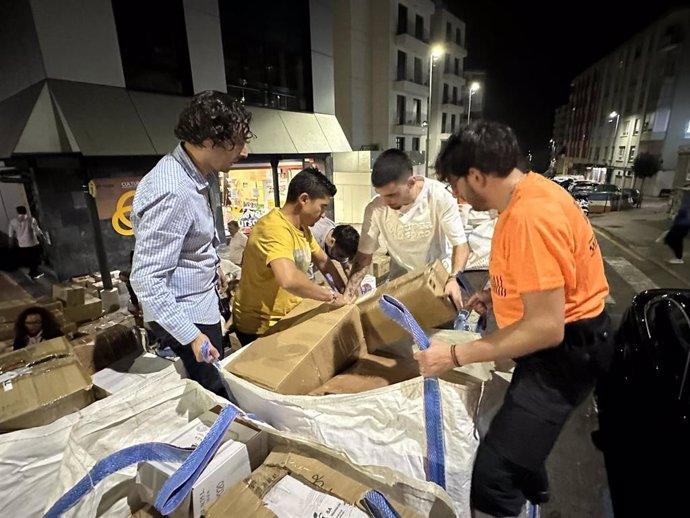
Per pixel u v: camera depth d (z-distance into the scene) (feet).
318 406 4.12
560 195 3.55
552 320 3.35
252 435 3.79
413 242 7.57
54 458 3.88
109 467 3.26
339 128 33.30
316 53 31.22
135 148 18.54
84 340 7.45
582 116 136.05
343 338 5.28
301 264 6.54
